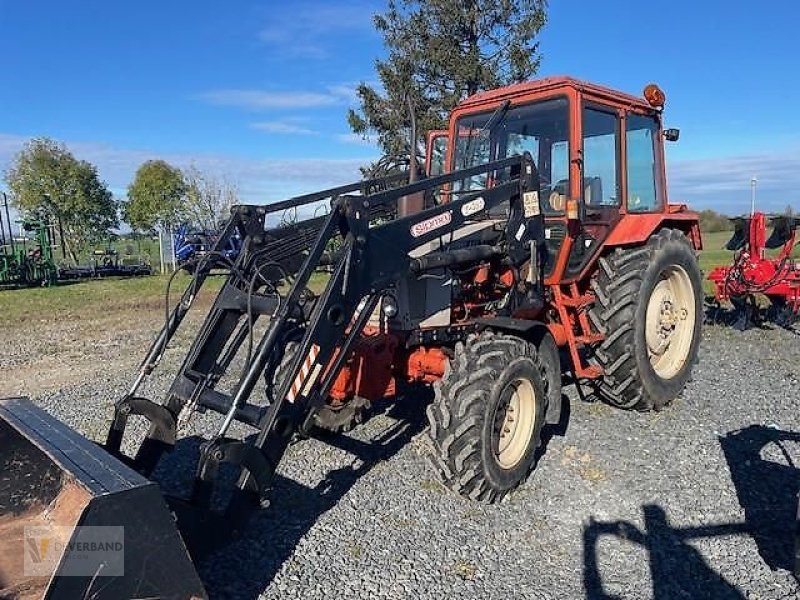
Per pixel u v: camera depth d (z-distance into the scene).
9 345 9.41
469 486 3.79
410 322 4.38
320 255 3.33
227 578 3.20
